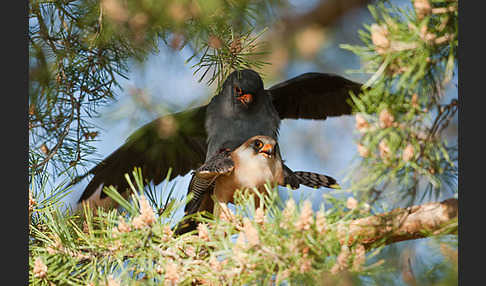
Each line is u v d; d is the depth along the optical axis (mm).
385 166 5559
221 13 6297
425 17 5387
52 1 8688
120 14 6812
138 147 10133
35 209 7871
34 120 9102
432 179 5691
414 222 6160
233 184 8414
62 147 9250
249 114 9734
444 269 6105
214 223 6621
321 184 9195
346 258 5660
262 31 8102
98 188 9867
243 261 5785
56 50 8930
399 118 5535
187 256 6664
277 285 5668
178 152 10469
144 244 6453
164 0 6266
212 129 9953
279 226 5762
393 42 5332
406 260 6773
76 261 6973
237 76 9672
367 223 6102
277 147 9125
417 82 5496
